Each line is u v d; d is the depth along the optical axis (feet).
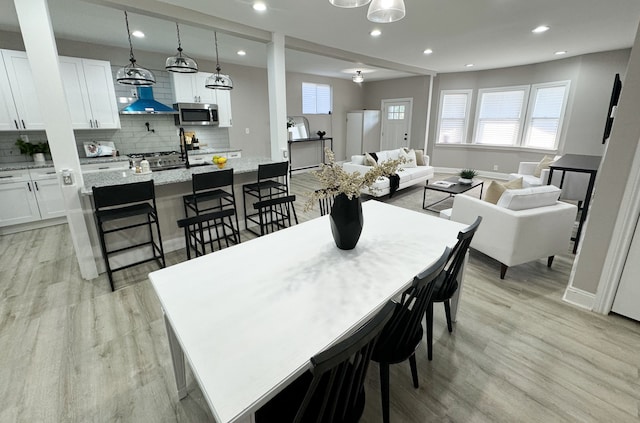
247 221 13.16
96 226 9.14
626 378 5.55
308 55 17.88
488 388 5.40
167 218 10.77
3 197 12.11
